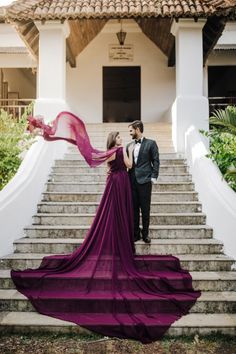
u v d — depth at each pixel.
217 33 9.74
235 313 4.53
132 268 5.04
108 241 5.11
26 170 6.76
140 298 4.54
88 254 5.18
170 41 11.91
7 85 15.92
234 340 4.13
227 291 4.89
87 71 13.90
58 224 6.48
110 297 4.58
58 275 4.93
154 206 6.77
